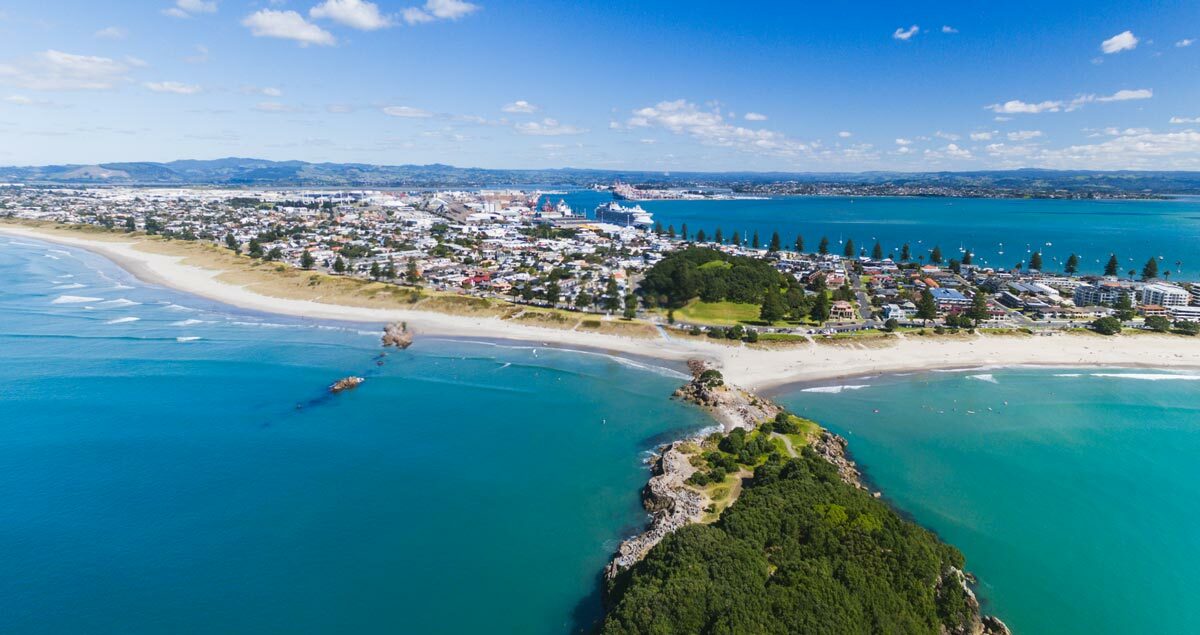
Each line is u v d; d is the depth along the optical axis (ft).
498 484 377.30
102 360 584.81
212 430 444.55
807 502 303.68
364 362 593.83
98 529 329.11
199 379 540.52
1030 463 404.36
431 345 650.02
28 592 283.18
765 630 226.17
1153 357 610.65
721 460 380.58
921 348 627.46
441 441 432.25
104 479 377.50
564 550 316.81
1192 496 367.66
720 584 245.04
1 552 309.42
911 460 407.44
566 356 613.93
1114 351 624.59
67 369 557.74
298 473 388.37
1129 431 452.76
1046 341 648.38
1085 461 407.64
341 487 373.20
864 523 287.07
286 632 263.29
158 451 412.98
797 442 417.90
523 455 412.77
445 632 263.90
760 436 414.21
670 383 542.57
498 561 308.40
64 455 404.57
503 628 266.16
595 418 469.98
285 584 291.58
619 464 400.88
